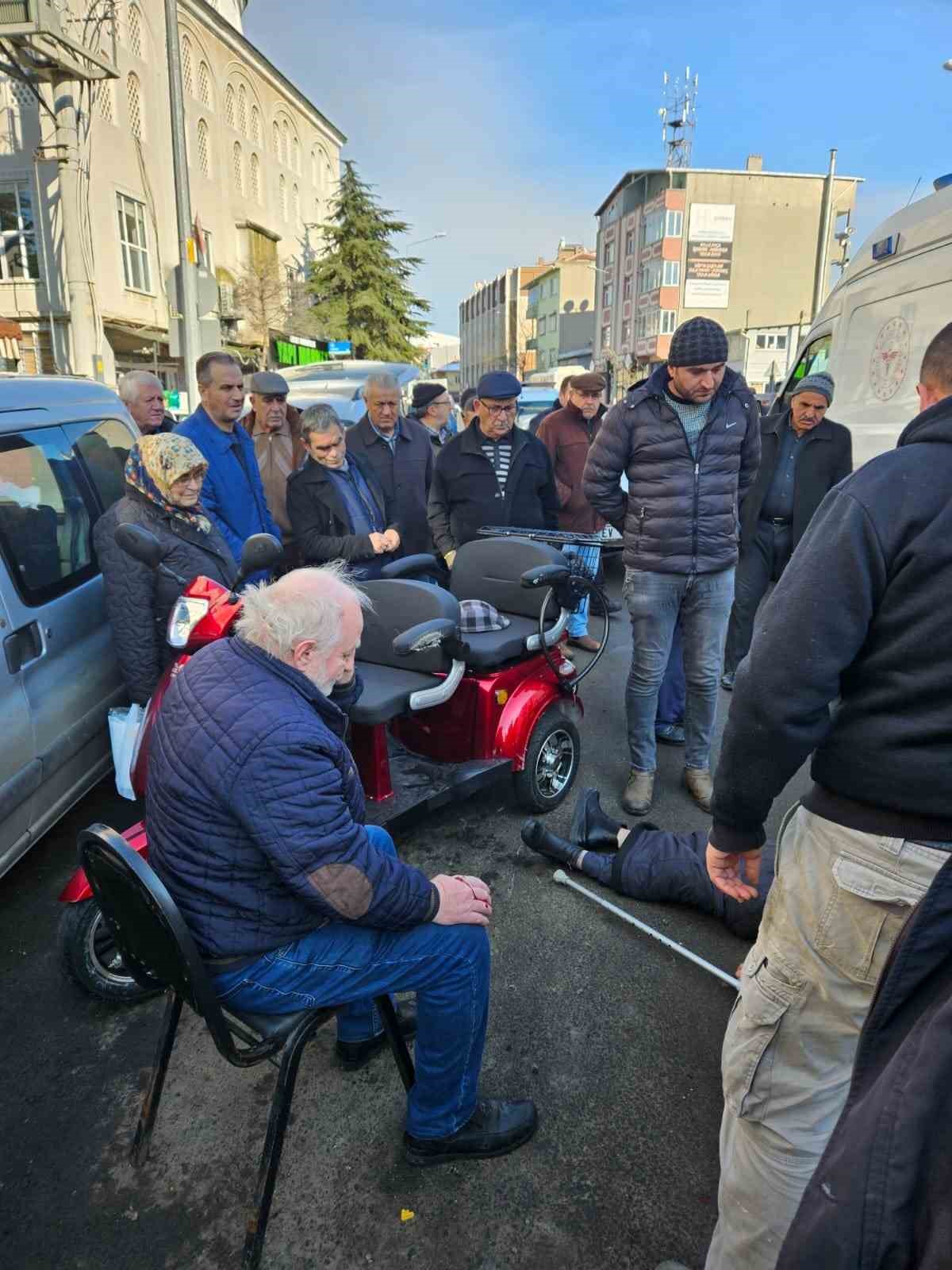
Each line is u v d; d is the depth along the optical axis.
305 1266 1.76
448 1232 1.82
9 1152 2.04
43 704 2.86
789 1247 1.00
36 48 14.07
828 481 4.62
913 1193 0.91
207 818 1.59
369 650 3.21
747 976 1.47
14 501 2.93
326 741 1.64
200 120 24.67
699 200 48.12
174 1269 1.76
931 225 3.94
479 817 3.58
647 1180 1.94
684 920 2.86
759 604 4.94
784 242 49.62
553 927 2.83
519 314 86.06
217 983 1.66
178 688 1.68
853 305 4.81
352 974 1.73
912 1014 1.03
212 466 3.84
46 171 17.95
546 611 3.49
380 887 1.66
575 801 3.70
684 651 3.59
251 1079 2.25
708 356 3.01
